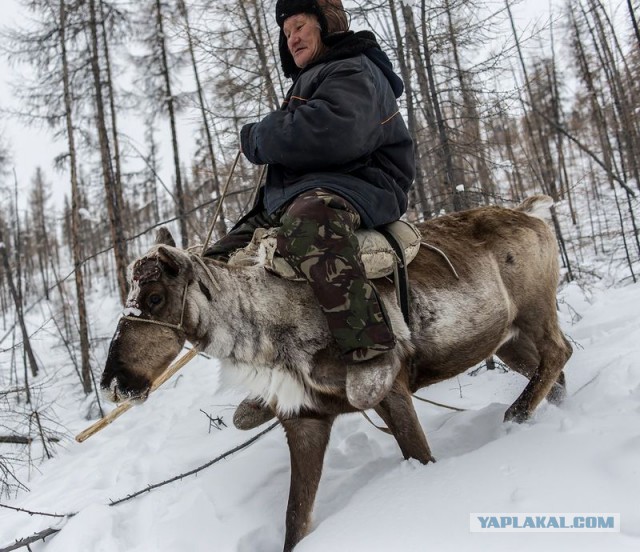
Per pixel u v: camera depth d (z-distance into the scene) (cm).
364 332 245
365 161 283
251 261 290
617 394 306
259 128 264
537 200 380
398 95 319
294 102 280
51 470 629
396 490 251
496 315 320
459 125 853
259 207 325
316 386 269
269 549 289
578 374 437
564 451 236
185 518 323
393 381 260
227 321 268
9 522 431
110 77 1388
